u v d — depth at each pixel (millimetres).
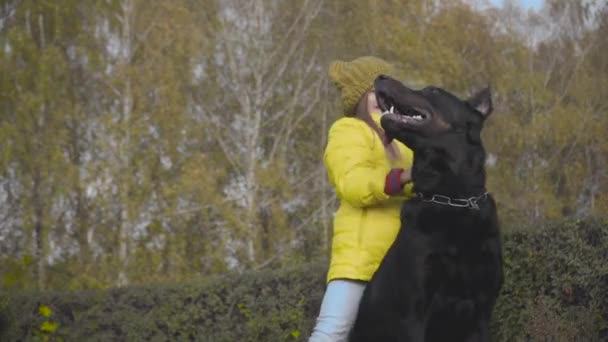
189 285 7090
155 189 14961
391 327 4020
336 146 4156
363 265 4090
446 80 18125
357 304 4137
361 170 4027
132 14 15641
